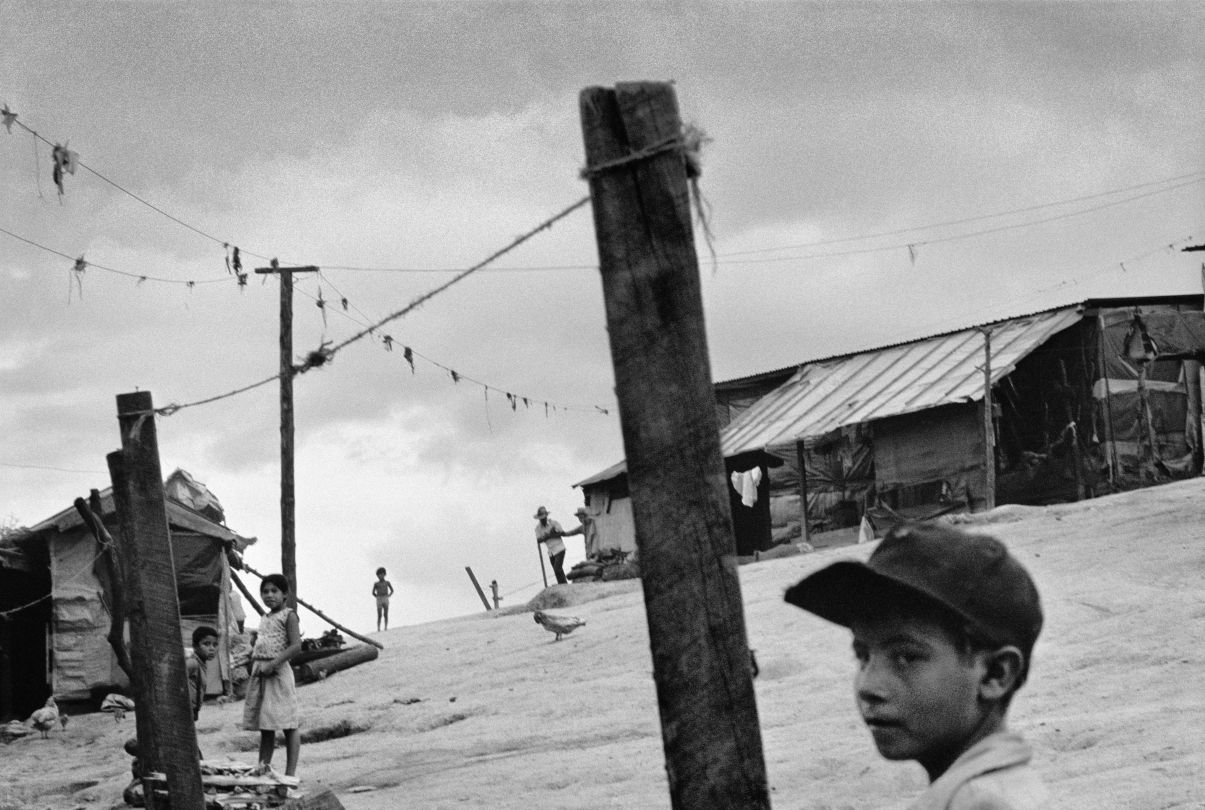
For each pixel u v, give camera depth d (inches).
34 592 1096.8
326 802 318.3
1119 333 1384.1
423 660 947.3
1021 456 1348.4
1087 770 363.3
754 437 1540.4
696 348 160.9
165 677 357.4
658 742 514.6
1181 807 305.9
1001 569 82.4
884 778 384.5
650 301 161.2
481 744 565.9
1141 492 1067.3
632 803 407.2
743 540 1621.6
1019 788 79.0
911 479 1391.5
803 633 688.4
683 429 159.5
